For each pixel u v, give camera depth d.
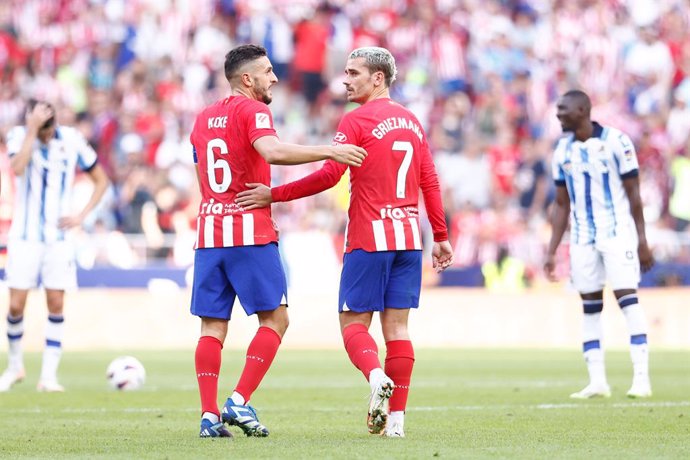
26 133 33.28
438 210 21.19
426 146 21.22
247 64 20.94
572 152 30.94
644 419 24.48
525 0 88.31
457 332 61.03
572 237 31.34
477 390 33.66
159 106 75.19
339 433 21.59
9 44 78.56
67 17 81.25
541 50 86.88
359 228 20.39
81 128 73.25
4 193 66.25
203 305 20.75
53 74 79.00
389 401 20.73
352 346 20.16
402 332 20.72
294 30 81.50
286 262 61.25
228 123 20.58
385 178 20.36
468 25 85.81
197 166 21.22
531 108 82.88
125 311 58.25
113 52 80.50
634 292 30.91
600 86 86.06
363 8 84.25
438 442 19.73
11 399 31.16
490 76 82.12
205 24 81.56
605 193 30.75
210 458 17.34
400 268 20.64
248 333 58.59
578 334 61.06
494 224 67.88
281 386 35.66
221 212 20.62
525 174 74.69
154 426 23.50
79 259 59.69
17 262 33.84
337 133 20.62
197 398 31.36
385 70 20.95
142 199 64.50
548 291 63.03
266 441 19.78
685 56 87.62
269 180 21.05
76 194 65.38
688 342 60.28
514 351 55.81
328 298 59.62
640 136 81.25
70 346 57.47
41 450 19.09
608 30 88.25
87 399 31.11
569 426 22.98
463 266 66.75
